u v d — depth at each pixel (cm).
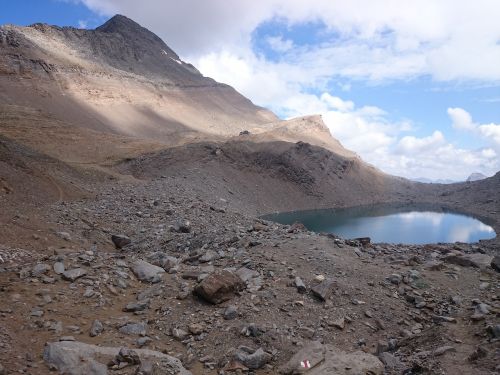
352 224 7712
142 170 7988
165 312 1216
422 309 1465
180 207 3756
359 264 1780
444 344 1086
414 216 9581
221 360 1020
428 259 2067
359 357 995
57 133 10319
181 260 1817
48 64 14888
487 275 1817
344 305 1390
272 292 1388
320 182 11919
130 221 3152
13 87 13200
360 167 15125
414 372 943
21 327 1000
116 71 18950
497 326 1089
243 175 9550
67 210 2967
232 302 1302
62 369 845
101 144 10131
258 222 3366
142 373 865
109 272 1425
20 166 3728
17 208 2519
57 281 1295
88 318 1124
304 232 2378
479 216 9812
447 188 15525
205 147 9738
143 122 16512
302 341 1141
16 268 1348
